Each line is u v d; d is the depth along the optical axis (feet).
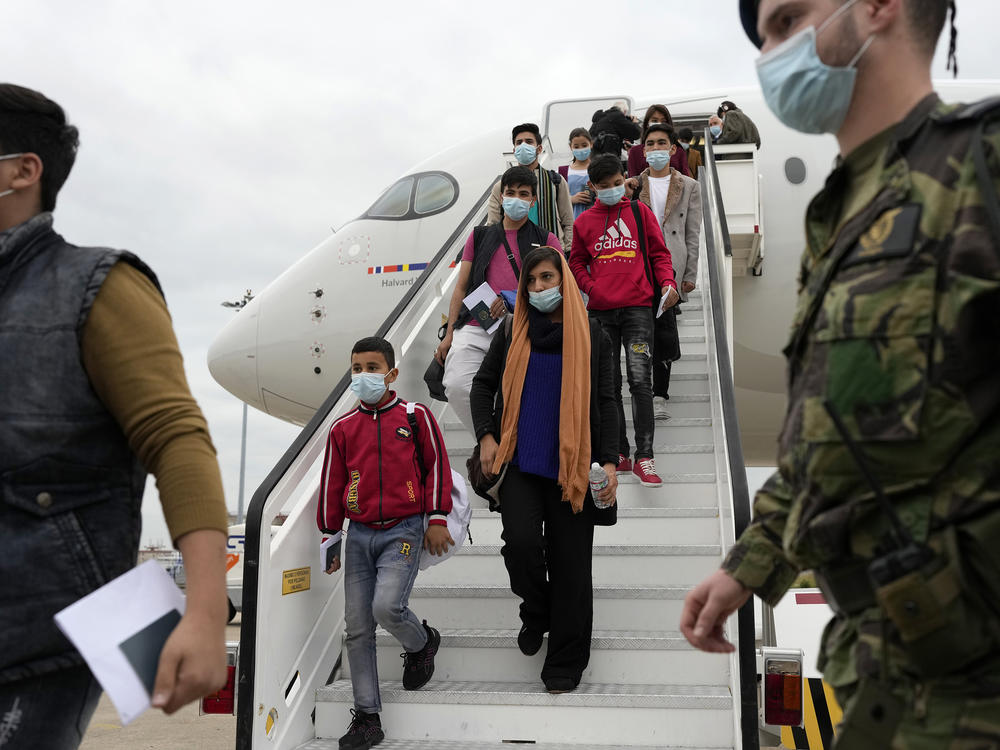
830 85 4.39
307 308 26.50
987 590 3.63
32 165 5.03
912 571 3.69
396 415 11.20
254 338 26.96
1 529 4.52
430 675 11.27
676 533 13.53
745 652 9.57
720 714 10.32
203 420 4.84
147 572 4.53
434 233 26.04
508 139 27.22
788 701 10.64
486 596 12.59
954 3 4.57
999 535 3.59
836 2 4.37
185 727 25.67
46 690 4.55
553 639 10.82
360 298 26.03
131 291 4.88
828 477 3.99
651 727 10.42
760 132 25.21
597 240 15.51
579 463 10.59
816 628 16.89
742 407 25.26
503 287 14.47
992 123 3.86
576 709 10.59
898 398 3.77
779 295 23.88
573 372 10.85
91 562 4.67
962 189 3.79
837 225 4.56
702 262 21.24
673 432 17.12
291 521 11.45
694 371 19.48
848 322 3.94
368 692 10.71
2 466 4.54
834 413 3.95
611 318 15.30
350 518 11.19
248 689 10.19
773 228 24.14
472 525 14.49
